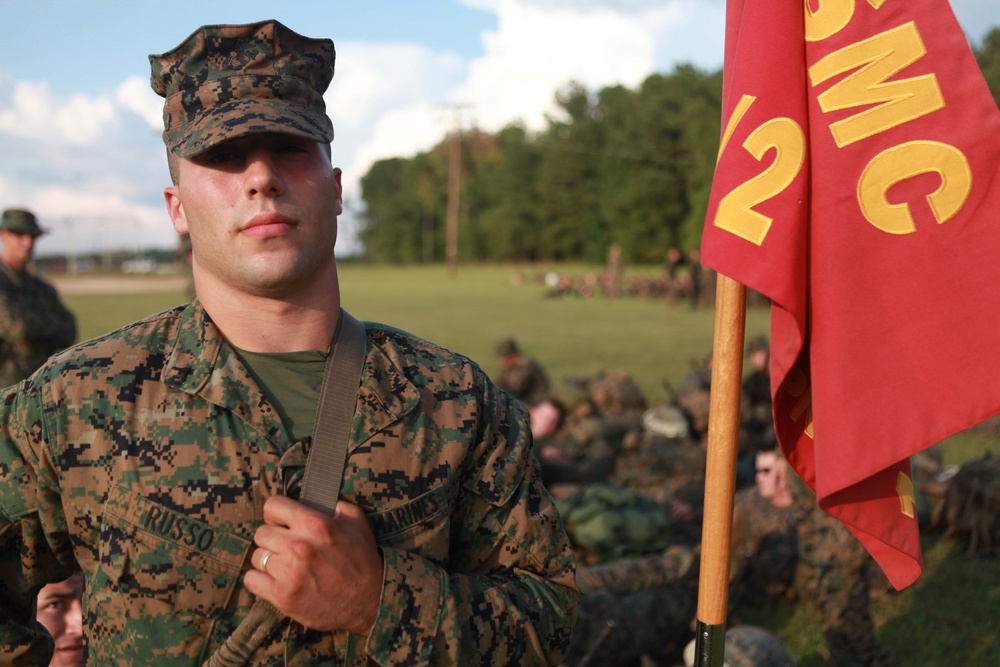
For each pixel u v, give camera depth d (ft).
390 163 417.69
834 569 13.48
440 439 5.02
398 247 369.30
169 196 5.30
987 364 6.03
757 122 6.40
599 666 12.60
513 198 317.01
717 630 6.36
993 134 6.17
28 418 4.68
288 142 4.91
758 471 17.16
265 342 4.96
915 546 6.53
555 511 5.45
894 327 6.19
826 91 6.40
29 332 20.21
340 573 4.39
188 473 4.56
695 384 27.17
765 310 82.43
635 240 253.85
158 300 115.24
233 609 4.53
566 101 312.29
